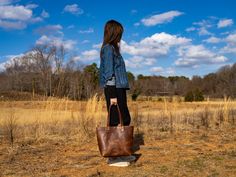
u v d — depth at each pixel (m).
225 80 41.38
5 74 41.06
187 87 42.94
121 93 5.90
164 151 7.11
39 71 33.28
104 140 5.64
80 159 6.58
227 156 6.54
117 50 5.86
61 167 6.01
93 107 10.48
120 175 5.41
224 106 12.19
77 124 10.48
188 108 16.55
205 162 6.10
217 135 9.16
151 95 34.28
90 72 26.83
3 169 5.93
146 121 11.90
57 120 10.69
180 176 5.34
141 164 6.05
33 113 11.65
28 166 6.11
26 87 34.69
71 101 12.78
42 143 8.22
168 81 38.84
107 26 5.84
